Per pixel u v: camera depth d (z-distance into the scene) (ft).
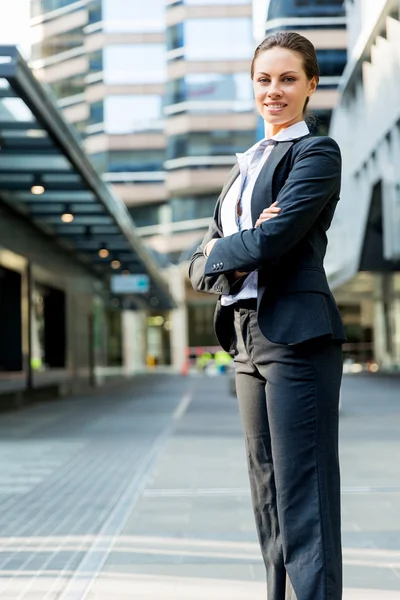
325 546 9.54
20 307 85.81
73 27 241.14
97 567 18.52
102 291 142.20
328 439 9.71
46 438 49.16
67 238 98.99
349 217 120.78
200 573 17.79
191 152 240.12
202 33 239.30
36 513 25.67
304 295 9.61
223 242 9.64
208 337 257.55
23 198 73.36
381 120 91.71
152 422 59.77
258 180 10.09
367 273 118.21
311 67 10.30
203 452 40.60
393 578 17.06
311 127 10.87
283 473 9.68
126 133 246.06
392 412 67.97
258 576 17.46
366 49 95.45
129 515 24.97
